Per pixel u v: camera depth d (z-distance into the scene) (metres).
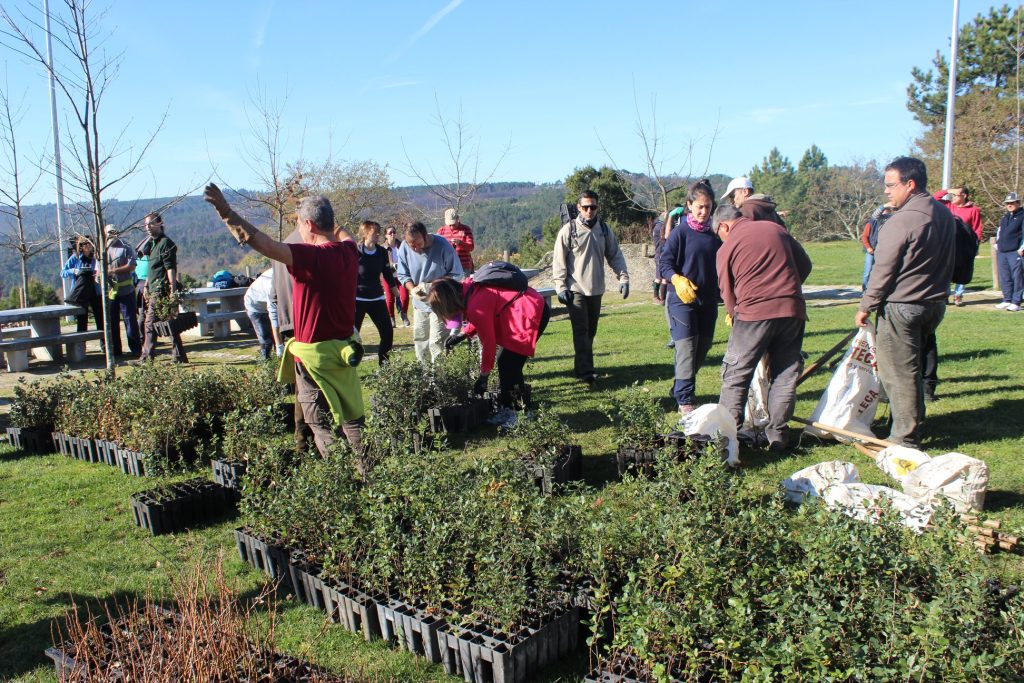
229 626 3.20
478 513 3.82
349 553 3.86
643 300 17.59
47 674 3.43
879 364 5.59
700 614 2.99
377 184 37.28
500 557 3.51
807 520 3.56
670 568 3.11
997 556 4.00
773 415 5.84
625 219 33.88
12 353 11.62
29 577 4.44
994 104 30.44
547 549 3.64
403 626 3.53
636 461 5.40
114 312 12.70
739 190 7.61
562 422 6.96
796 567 3.18
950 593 2.78
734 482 3.88
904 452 5.02
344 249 5.03
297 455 5.48
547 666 3.38
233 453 5.94
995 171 25.45
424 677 3.37
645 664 3.07
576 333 8.53
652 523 3.64
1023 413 6.42
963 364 8.52
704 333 7.04
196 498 5.23
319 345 5.00
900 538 3.25
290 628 3.79
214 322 15.12
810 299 16.55
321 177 36.56
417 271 8.55
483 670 3.28
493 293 6.56
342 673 3.38
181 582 3.72
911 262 5.29
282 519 4.23
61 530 5.14
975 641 2.69
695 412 5.65
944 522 3.28
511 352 6.82
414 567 3.63
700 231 6.87
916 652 2.57
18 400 7.37
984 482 4.50
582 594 3.52
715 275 6.89
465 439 6.68
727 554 3.26
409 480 4.23
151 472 6.06
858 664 2.65
